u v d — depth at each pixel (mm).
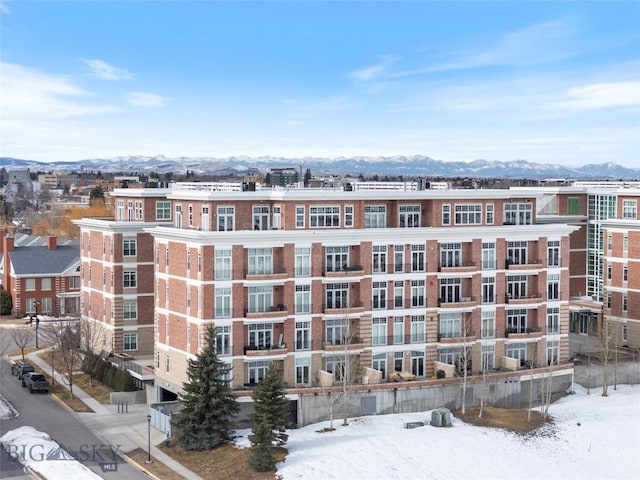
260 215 73375
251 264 70500
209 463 59688
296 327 71688
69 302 113250
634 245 92562
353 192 74688
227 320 69188
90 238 92688
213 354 62750
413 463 59219
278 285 71062
